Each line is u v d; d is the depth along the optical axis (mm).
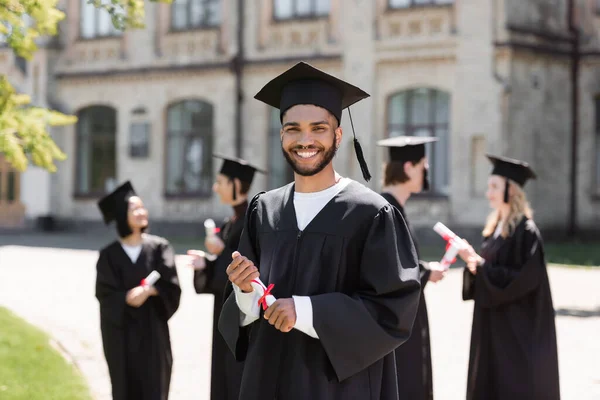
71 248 20234
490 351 5953
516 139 20234
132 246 6102
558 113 21156
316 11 22656
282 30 23016
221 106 23891
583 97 21375
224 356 5637
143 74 24891
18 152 6492
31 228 26453
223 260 5770
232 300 3660
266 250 3598
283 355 3486
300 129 3527
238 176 6320
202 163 24422
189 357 8414
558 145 21172
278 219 3615
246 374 3547
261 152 23547
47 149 6664
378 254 3418
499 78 19953
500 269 5844
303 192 3625
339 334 3264
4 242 21984
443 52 20547
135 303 5812
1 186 26812
